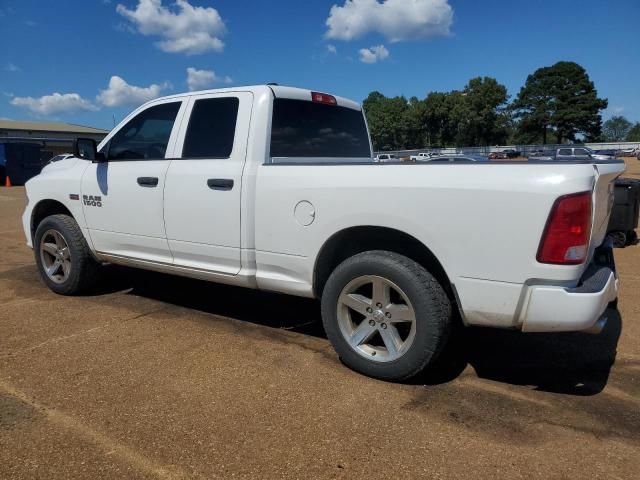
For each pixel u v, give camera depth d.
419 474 2.56
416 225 3.32
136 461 2.65
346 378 3.61
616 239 8.62
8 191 22.03
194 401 3.26
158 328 4.57
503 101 94.44
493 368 3.80
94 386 3.45
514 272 3.06
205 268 4.39
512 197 3.02
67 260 5.46
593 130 100.00
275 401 3.27
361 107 5.52
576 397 3.35
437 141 97.50
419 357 3.37
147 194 4.64
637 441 2.85
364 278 3.55
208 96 4.46
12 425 2.97
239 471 2.58
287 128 4.39
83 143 5.02
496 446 2.80
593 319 3.00
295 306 5.26
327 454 2.72
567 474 2.56
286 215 3.86
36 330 4.49
